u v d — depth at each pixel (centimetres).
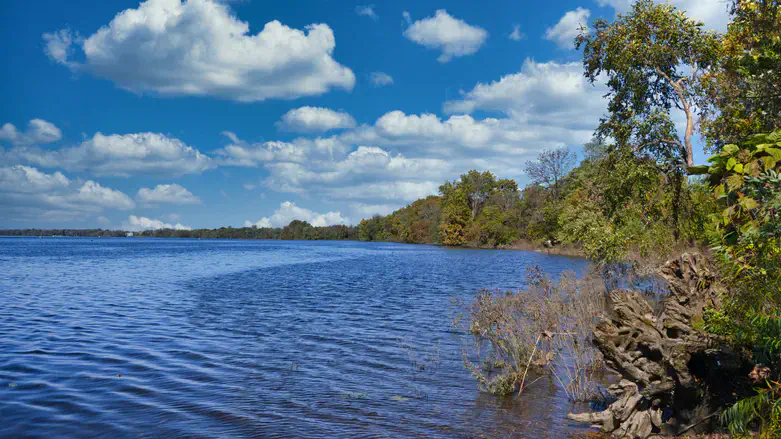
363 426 800
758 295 566
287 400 927
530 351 1131
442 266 5225
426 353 1292
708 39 1653
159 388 1000
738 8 1038
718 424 664
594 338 732
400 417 839
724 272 616
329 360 1234
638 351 701
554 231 8250
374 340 1463
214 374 1106
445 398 938
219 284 3316
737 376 657
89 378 1068
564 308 1326
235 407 888
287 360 1231
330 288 3062
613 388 737
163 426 796
